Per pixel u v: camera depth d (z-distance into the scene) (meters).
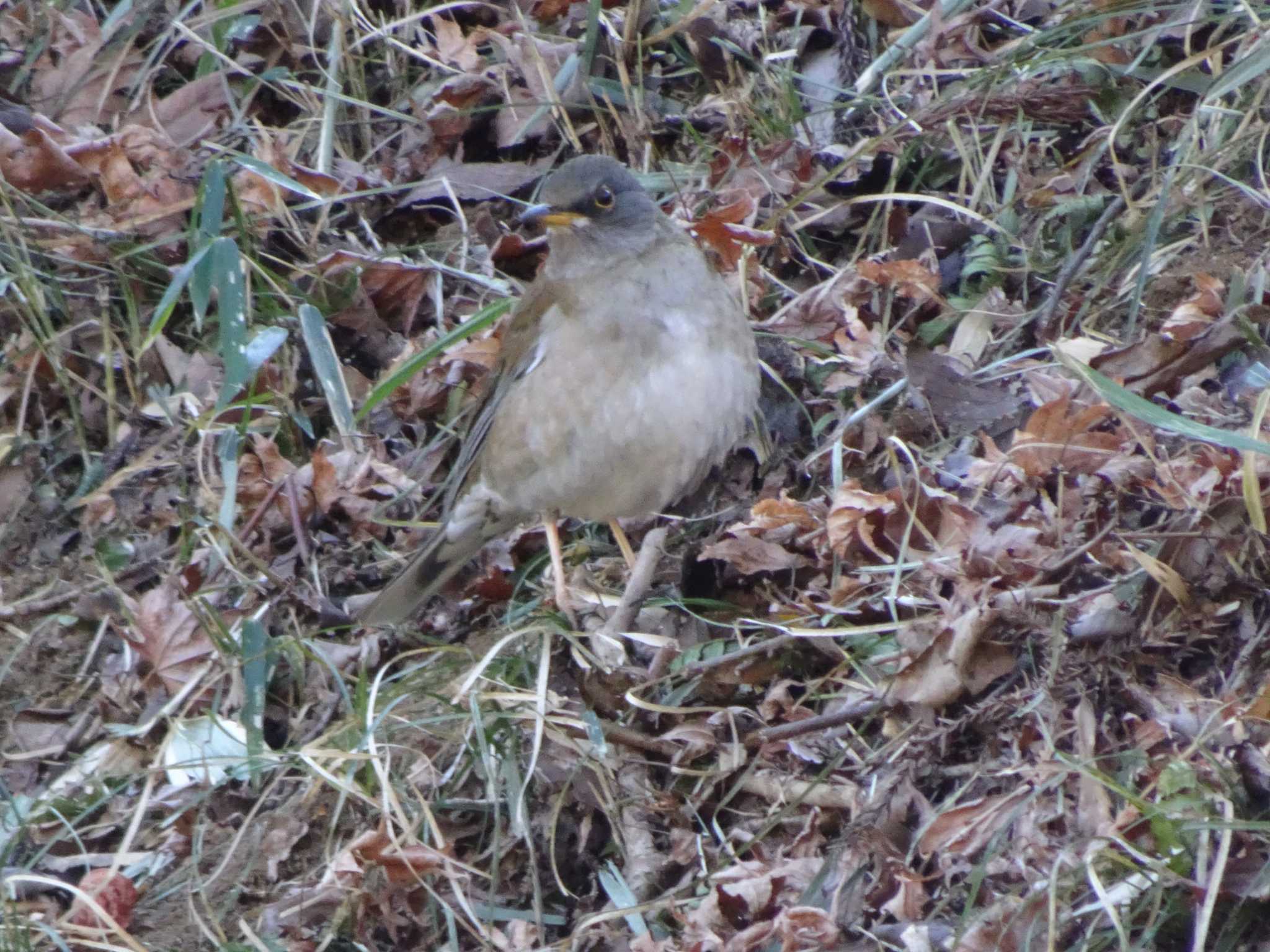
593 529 11.21
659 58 13.24
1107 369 9.79
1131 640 8.09
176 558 10.91
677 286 9.43
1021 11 12.86
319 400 11.75
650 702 9.12
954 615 8.46
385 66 13.42
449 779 9.04
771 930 7.68
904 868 7.70
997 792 7.90
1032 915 7.23
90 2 13.87
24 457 11.50
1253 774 7.21
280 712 10.06
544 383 9.60
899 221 11.59
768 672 9.11
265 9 13.31
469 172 12.64
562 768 8.92
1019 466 9.18
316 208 12.42
